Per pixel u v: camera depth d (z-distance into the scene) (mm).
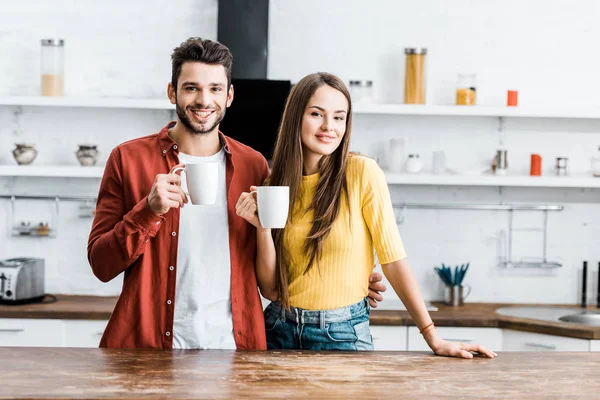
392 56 4477
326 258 2283
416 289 2262
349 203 2281
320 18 4461
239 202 2199
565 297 4523
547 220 4527
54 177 4500
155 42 4473
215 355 2037
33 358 1968
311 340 2295
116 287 4508
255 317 2375
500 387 1746
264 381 1754
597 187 4473
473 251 4520
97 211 2434
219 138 2496
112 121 4488
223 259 2387
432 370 1899
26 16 4457
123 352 2061
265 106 4094
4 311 3877
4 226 4500
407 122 4488
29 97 4168
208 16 4477
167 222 2355
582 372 1904
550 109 4203
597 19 4473
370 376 1822
